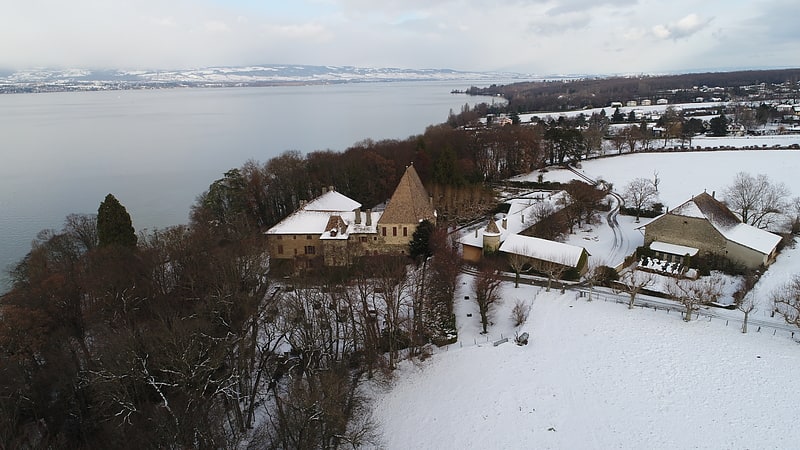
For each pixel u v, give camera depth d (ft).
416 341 229.04
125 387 170.50
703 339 222.69
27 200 522.47
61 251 305.94
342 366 211.61
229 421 179.73
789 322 219.82
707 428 175.11
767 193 390.42
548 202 386.11
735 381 195.72
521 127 636.07
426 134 607.78
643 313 246.06
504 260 304.91
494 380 205.77
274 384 201.87
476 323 246.68
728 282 274.77
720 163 565.94
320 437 164.96
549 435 178.09
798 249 314.96
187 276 261.03
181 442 156.35
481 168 535.19
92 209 490.08
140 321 231.09
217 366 181.06
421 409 194.80
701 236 293.23
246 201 385.50
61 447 164.14
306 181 428.15
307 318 224.74
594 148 647.97
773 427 173.27
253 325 227.81
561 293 268.00
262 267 285.23
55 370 188.14
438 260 269.85
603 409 187.21
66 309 220.43
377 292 240.94
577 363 211.82
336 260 294.05
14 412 168.76
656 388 195.00
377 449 175.52
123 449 158.92
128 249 272.51
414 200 305.32
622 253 320.91
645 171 551.59
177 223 445.78
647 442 171.63
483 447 175.63
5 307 211.20
